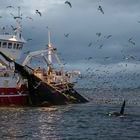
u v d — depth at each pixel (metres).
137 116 69.31
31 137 46.97
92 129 53.97
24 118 64.25
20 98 79.25
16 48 84.50
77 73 95.94
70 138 46.91
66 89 91.25
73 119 64.62
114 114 70.94
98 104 99.56
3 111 72.69
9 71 77.50
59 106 85.12
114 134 50.28
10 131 50.69
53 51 91.75
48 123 59.22
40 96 81.44
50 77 87.56
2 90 77.12
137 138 47.81
